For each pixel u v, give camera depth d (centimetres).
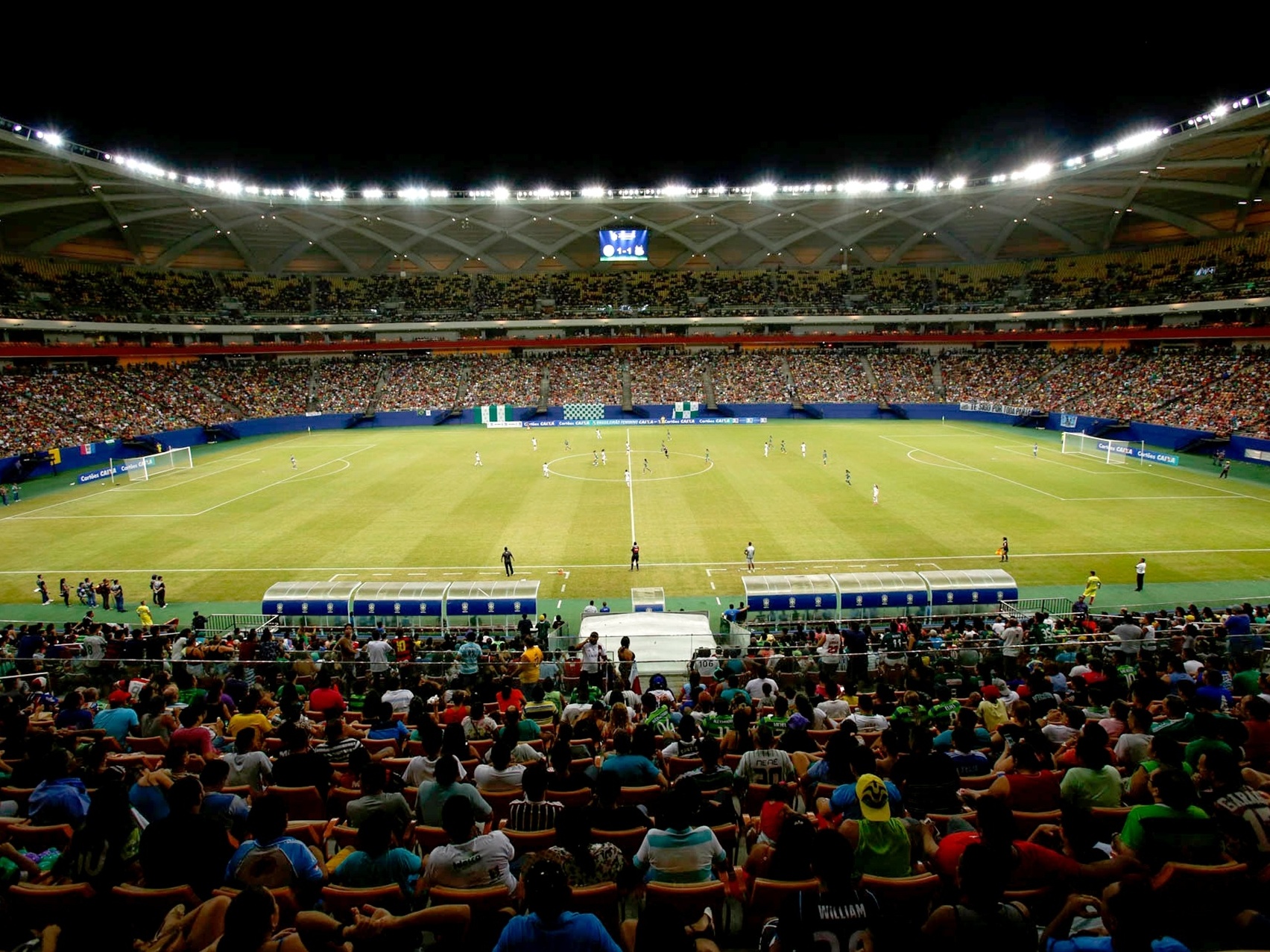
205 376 8969
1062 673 1767
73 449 6475
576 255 11106
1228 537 3897
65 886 639
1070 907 571
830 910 517
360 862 681
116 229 8388
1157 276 8569
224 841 674
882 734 1084
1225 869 623
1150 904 492
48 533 4259
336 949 598
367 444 7775
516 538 4053
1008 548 3747
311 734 1388
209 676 1878
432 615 2884
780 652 2178
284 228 9562
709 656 2170
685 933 454
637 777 994
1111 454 6366
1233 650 1955
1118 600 3084
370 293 10625
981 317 9606
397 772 1143
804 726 1185
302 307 10156
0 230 7506
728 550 3784
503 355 10719
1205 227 8294
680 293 10950
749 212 9906
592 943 516
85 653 2294
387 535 4141
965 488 5141
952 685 1745
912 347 10562
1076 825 678
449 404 9619
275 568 3616
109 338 8394
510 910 661
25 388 7025
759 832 834
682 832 692
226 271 9950
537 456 6794
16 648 2344
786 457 6550
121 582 3469
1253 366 7038
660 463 6344
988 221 9912
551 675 1988
